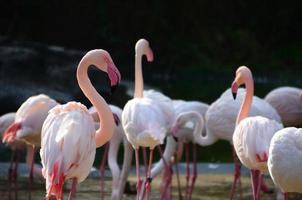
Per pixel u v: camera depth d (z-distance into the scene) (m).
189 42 31.03
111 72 7.05
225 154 13.53
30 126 8.62
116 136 9.82
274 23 33.56
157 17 30.84
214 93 22.30
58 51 20.36
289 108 11.30
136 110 8.30
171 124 9.19
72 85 19.20
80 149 6.29
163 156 9.86
